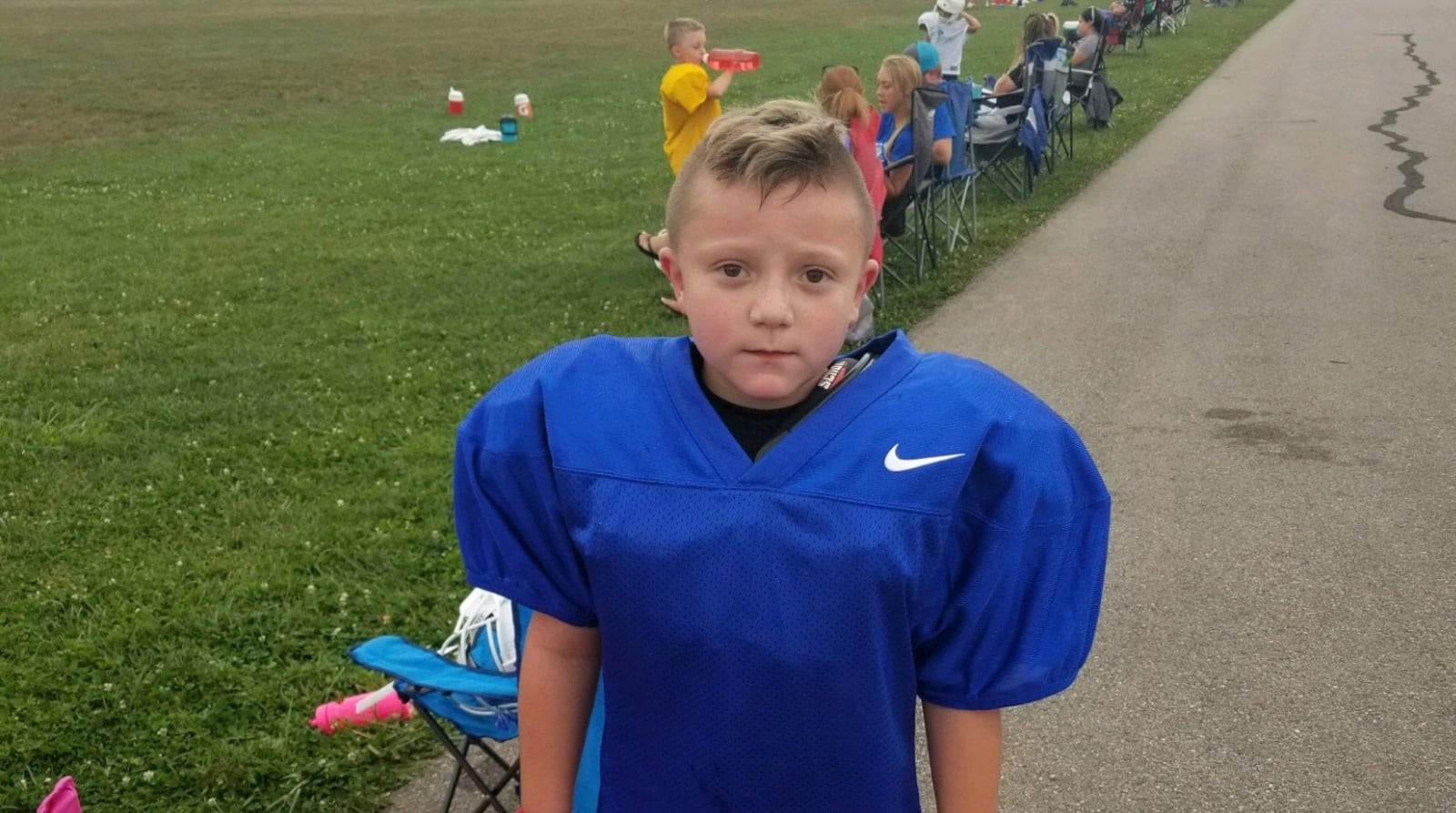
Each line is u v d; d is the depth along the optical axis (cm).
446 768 302
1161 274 756
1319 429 504
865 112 630
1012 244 842
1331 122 1320
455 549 409
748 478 132
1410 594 372
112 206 1040
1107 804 289
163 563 401
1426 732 308
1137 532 418
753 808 137
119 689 330
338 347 633
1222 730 313
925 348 629
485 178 1137
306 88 1830
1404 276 729
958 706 139
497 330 661
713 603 131
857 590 128
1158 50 2114
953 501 130
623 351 145
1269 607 368
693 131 757
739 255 131
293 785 295
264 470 473
